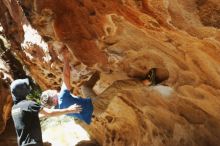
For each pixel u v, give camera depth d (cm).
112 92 501
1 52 913
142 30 433
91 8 442
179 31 389
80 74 554
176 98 511
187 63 444
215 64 413
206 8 333
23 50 661
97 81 561
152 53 469
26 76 952
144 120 598
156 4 368
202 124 505
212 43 381
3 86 914
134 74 507
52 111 453
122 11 415
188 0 336
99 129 734
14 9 608
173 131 550
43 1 472
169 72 482
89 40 495
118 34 464
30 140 443
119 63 510
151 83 489
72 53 527
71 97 486
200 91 468
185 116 520
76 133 828
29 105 447
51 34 520
